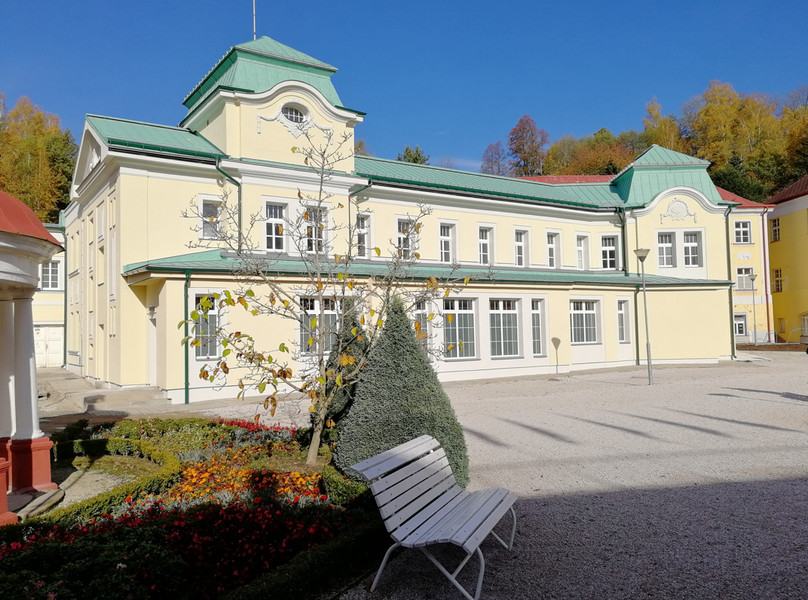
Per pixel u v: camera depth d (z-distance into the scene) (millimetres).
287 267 19781
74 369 29984
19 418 8219
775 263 47156
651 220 30922
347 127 23672
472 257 27219
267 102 21797
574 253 30969
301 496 6945
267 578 4738
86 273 25969
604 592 4902
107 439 10906
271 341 19000
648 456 9648
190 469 8188
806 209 43906
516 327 25328
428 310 22469
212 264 18734
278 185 21812
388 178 24297
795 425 12008
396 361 7586
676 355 29500
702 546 5797
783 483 7910
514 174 72312
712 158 59594
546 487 8023
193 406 16906
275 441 10023
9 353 8727
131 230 19734
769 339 42531
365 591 5062
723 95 62781
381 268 22422
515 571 5363
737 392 17453
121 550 4645
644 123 70125
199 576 4910
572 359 27672
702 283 29453
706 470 8695
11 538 5441
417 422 7109
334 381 9078
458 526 4934
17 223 6980
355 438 7312
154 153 19766
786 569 5215
